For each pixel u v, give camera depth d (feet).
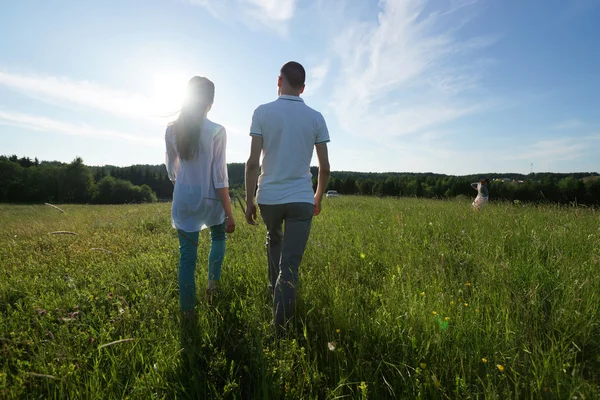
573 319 7.18
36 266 13.93
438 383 5.44
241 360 6.94
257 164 8.50
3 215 51.08
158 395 5.89
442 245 14.03
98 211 47.62
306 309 8.66
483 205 30.63
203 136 9.10
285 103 8.48
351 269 11.81
